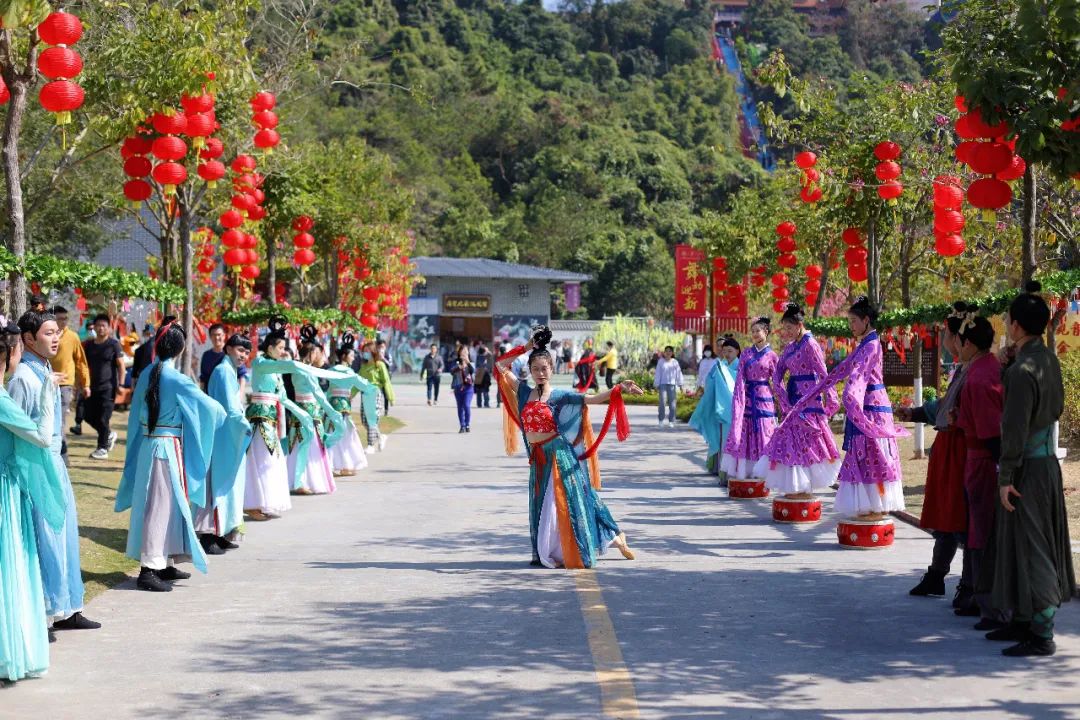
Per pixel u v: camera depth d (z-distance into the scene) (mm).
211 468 9852
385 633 7051
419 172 88625
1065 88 8180
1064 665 6266
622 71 137125
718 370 15758
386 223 31734
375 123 90250
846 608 7719
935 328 17078
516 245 85250
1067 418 17344
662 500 13617
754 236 29875
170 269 17719
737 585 8508
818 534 11039
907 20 134125
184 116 12859
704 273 37344
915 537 10797
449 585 8531
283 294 38250
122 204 21656
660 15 145625
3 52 11055
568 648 6668
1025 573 6387
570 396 9344
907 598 8039
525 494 14250
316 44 19078
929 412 8047
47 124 24578
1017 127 8133
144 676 6133
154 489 8344
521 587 8438
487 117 103188
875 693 5746
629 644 6754
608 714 5406
